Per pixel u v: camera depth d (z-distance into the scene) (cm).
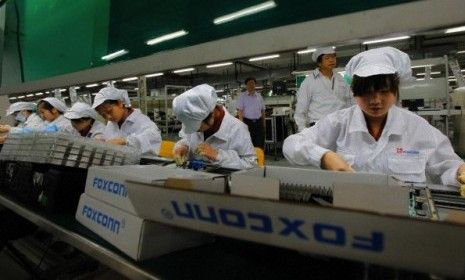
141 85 478
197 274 63
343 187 60
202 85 159
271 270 64
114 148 119
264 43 127
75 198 109
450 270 39
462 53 959
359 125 125
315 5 112
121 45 207
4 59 345
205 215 54
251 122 559
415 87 421
